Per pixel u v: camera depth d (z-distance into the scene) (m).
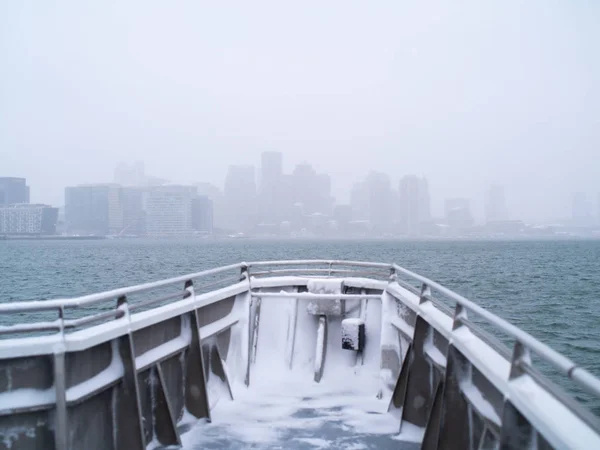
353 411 7.75
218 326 8.19
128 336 5.42
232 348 8.88
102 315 5.17
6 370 4.43
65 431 4.54
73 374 4.80
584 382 2.47
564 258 101.44
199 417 7.20
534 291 42.59
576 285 47.41
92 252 133.88
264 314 9.71
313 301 9.52
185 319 7.21
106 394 5.36
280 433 6.92
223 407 7.82
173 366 6.93
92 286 44.00
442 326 5.60
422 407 6.79
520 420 3.51
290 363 9.35
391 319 8.55
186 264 74.25
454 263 82.56
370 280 9.69
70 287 43.25
